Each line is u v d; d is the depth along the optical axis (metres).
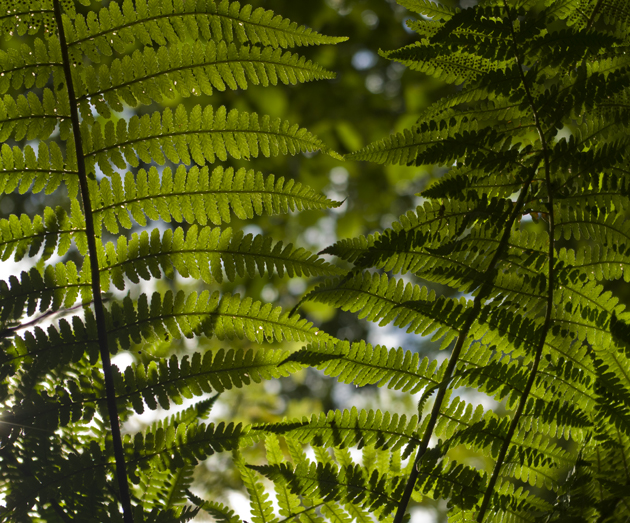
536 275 0.82
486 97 0.83
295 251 0.83
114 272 0.83
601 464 0.80
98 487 0.82
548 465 0.82
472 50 0.82
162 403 0.82
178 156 0.83
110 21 0.83
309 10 1.77
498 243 0.82
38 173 0.82
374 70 2.04
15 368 0.81
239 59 0.84
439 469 0.80
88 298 0.83
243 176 0.83
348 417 0.82
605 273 0.81
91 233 0.82
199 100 1.74
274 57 0.84
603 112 0.81
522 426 0.81
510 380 0.81
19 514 0.81
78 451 0.83
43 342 0.82
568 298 0.81
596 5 0.83
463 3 1.75
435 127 0.83
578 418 0.80
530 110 0.82
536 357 0.81
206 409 0.85
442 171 2.12
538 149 0.82
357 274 0.82
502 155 0.82
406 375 0.82
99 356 0.84
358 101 1.90
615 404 0.80
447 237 0.82
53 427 0.81
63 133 0.83
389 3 1.86
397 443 0.82
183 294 0.83
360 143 1.98
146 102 0.83
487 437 0.81
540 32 0.82
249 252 0.83
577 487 0.80
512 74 0.82
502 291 0.82
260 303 0.83
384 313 0.82
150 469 0.82
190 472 0.83
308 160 1.96
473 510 0.81
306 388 2.62
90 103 0.83
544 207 0.82
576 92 0.81
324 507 0.82
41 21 0.83
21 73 0.82
